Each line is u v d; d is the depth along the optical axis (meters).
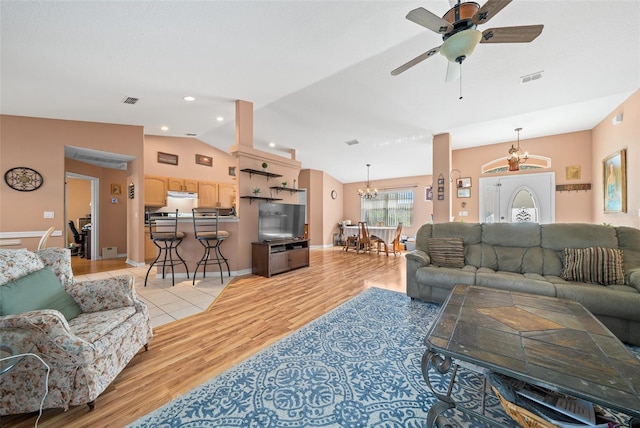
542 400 1.10
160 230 4.03
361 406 1.38
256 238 4.50
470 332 1.29
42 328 1.18
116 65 2.66
